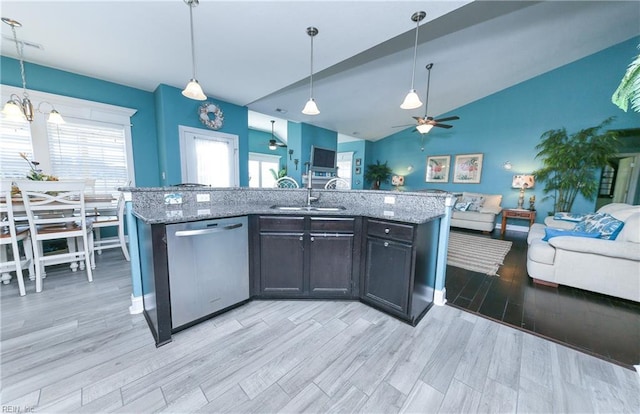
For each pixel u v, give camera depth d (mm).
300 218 2078
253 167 8617
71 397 1206
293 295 2172
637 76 1047
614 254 2225
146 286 1837
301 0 1863
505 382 1342
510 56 4375
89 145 3535
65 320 1831
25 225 2611
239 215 1962
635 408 1191
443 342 1671
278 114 5625
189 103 3980
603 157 4453
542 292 2465
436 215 2002
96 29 2285
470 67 4520
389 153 8047
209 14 2047
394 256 1906
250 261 2100
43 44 2586
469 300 2291
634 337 1742
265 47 2562
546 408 1191
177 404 1186
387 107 5750
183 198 2182
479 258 3539
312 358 1504
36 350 1514
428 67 4285
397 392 1273
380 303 2027
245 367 1422
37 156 3170
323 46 2537
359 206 2539
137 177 3982
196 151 4133
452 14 3037
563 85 5027
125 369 1386
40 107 3143
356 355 1535
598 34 4078
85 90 3449
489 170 6082
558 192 5133
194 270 1743
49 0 1872
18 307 1994
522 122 5559
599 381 1352
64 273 2688
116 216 3553
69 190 2342
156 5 1941
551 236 2752
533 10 3205
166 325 1612
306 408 1178
